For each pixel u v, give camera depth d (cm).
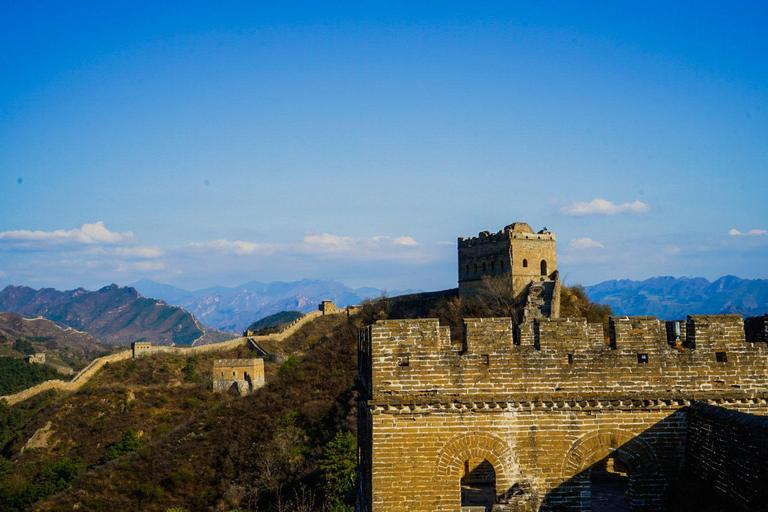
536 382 1878
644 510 1848
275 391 9988
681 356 1898
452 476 1833
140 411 11969
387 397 1861
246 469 8112
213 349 16000
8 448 11225
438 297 10775
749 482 1562
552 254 9481
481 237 9769
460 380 1875
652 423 1864
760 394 1886
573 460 1847
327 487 6122
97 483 8481
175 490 8212
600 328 1941
